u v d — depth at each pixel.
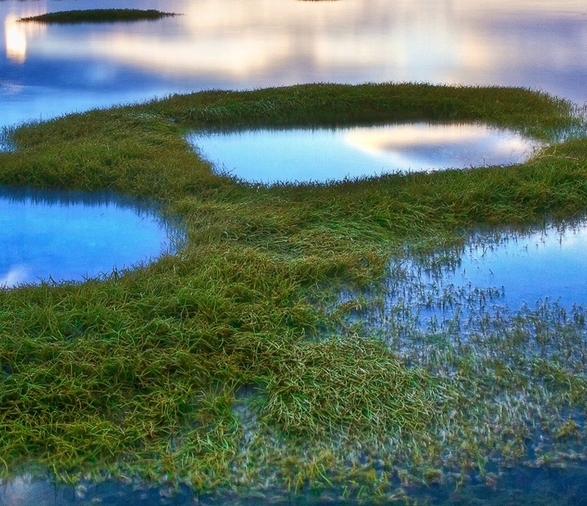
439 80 16.44
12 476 4.35
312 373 5.11
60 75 17.31
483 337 5.75
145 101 13.95
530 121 12.53
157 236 7.89
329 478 4.36
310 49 21.20
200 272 6.36
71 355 5.14
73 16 27.19
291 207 7.93
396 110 13.58
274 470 4.41
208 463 4.41
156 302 5.84
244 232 7.32
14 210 8.69
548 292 6.55
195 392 4.99
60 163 9.55
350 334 5.73
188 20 27.70
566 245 7.55
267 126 12.74
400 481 4.35
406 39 23.05
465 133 12.28
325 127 12.71
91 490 4.28
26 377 4.93
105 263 7.21
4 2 34.12
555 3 33.03
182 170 9.34
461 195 8.24
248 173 10.10
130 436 4.57
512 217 8.02
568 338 5.72
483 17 28.17
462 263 7.12
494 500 4.23
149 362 5.13
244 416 4.83
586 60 19.11
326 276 6.62
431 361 5.40
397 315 6.09
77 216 8.50
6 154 10.17
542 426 4.76
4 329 5.47
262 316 5.71
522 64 18.53
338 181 9.11
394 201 8.01
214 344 5.41
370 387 5.01
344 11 30.66
